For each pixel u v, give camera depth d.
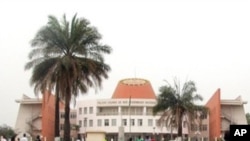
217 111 111.19
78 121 135.38
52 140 109.81
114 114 129.12
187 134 122.56
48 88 42.72
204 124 124.25
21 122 117.19
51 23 43.59
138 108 130.00
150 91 142.25
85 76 44.19
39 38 43.53
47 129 101.19
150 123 128.00
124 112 129.62
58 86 42.69
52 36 43.41
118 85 145.25
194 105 73.75
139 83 141.62
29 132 113.75
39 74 43.66
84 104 134.38
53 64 43.34
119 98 136.00
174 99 72.75
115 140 129.38
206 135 123.50
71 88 42.56
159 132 127.00
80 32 43.66
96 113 131.25
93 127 130.88
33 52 43.78
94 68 43.72
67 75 42.50
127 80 142.75
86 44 44.59
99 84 44.91
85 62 43.62
